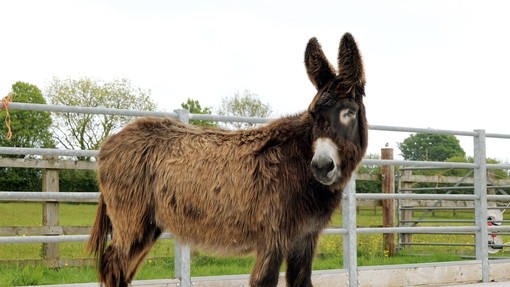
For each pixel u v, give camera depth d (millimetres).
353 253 7516
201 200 5367
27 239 5969
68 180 14289
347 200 7500
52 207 9164
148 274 8562
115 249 5695
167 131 5730
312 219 5254
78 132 19609
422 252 12695
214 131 5637
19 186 15805
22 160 8820
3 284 7336
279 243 5191
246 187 5227
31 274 7848
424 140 33344
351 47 5082
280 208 5160
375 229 7766
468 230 8672
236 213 5270
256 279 5203
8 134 6082
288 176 5184
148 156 5633
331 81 5125
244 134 5500
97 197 6312
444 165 8414
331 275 7363
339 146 4973
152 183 5613
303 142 5234
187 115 6703
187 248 6602
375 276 7691
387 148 11281
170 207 5516
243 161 5297
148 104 26641
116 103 26484
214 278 6770
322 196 5219
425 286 8070
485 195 8742
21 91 27125
